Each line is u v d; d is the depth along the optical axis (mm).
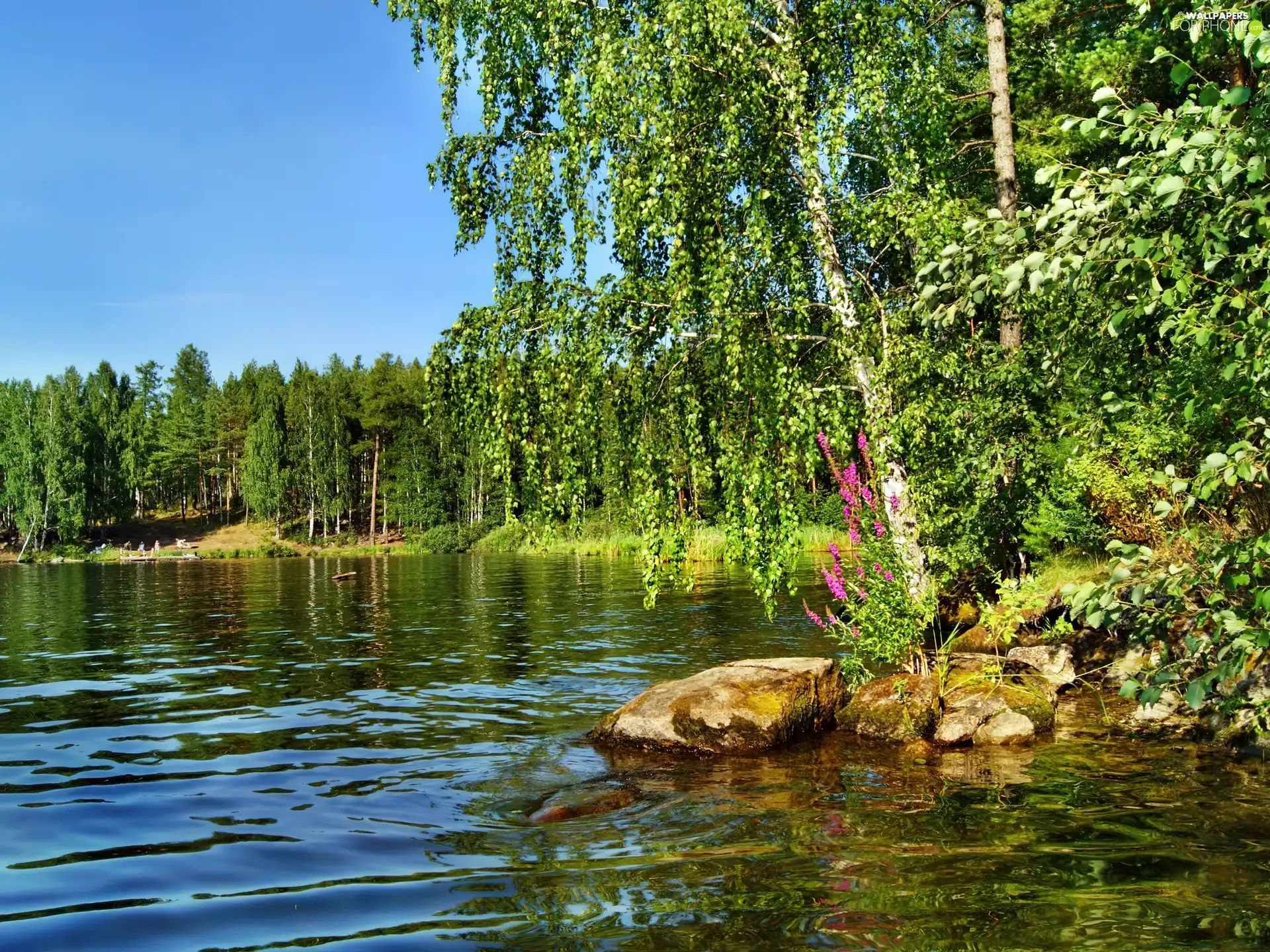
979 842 4742
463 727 8211
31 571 45219
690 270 7621
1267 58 2906
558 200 8484
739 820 5328
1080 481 9547
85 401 86250
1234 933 3504
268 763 6910
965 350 8320
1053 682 8531
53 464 64812
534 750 7348
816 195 8109
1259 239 3457
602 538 46562
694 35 7801
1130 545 3641
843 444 7949
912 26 8680
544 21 8938
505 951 3564
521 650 13008
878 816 5293
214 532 78625
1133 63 11922
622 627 15281
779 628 14359
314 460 73875
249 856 4801
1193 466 4965
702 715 7348
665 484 8289
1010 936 3561
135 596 25281
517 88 9258
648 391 8461
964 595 11672
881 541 7961
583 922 3842
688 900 4066
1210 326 3402
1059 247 3545
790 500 7969
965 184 13977
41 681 10805
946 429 8094
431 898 4172
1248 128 3145
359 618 18109
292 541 73812
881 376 7980
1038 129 14406
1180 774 5875
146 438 87812
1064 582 10938
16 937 3771
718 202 8016
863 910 3891
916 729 7391
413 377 75500
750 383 7945
